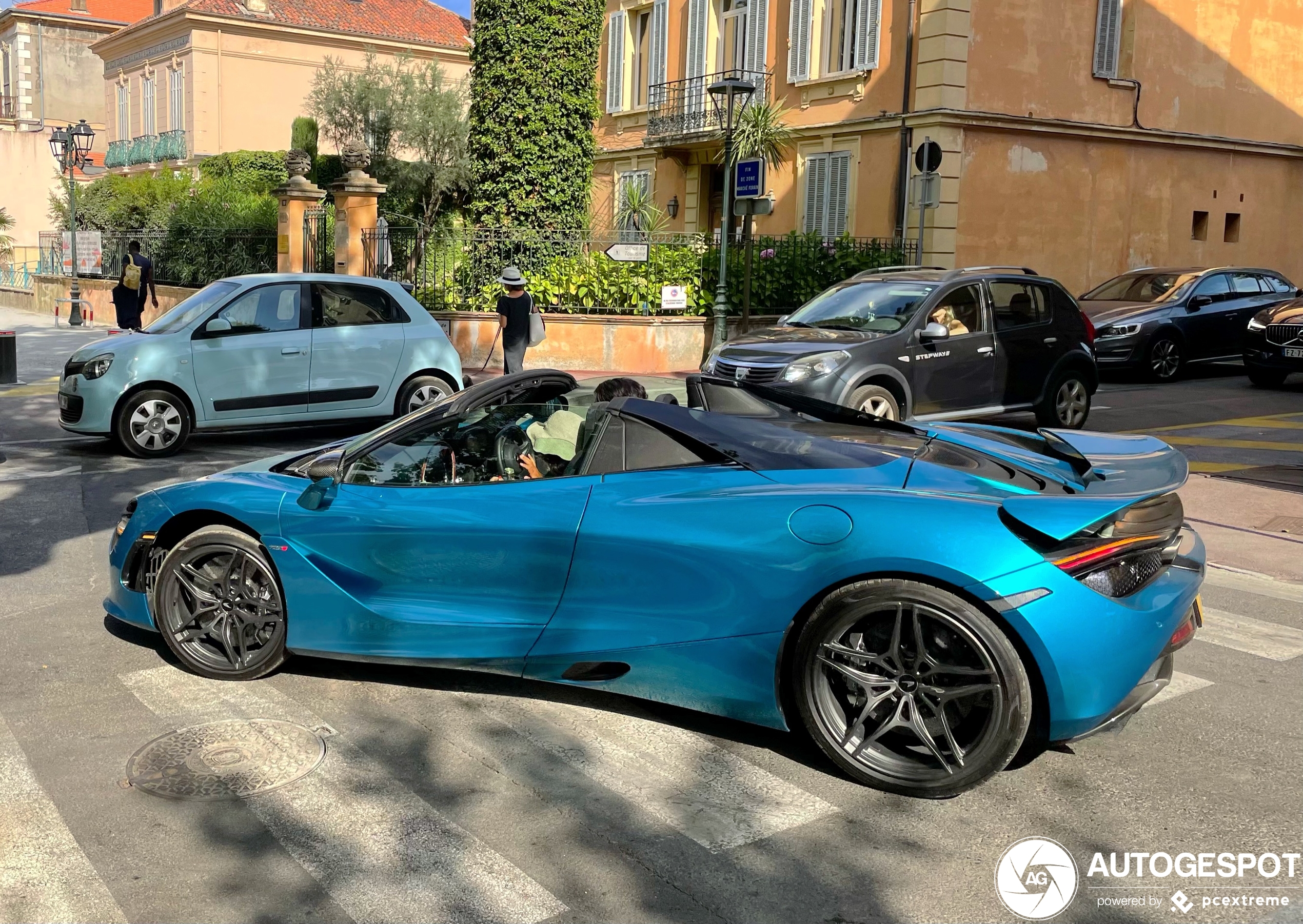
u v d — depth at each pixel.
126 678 4.61
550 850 3.22
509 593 4.15
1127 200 21.95
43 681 4.57
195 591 4.59
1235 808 3.51
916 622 3.51
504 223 18.28
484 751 3.90
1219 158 23.08
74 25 47.97
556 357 17.05
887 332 10.41
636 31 26.78
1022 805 3.53
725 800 3.54
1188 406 13.73
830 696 3.68
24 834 3.29
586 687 4.11
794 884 3.06
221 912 2.89
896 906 2.95
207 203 23.88
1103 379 16.81
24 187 40.91
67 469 9.31
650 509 3.95
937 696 3.51
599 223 23.16
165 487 4.85
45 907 2.92
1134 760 3.86
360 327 10.66
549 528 4.05
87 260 26.92
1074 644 3.40
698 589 3.83
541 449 4.41
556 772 3.74
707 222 25.19
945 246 19.83
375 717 4.20
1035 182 20.73
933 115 19.52
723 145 22.70
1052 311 11.59
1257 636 5.27
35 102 47.38
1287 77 23.77
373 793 3.57
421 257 17.48
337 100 27.09
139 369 9.64
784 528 3.71
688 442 4.09
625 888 3.03
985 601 3.43
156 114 41.59
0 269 36.66
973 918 2.90
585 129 18.52
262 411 10.18
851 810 3.49
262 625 4.54
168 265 24.11
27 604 5.67
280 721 4.16
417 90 27.38
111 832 3.31
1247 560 6.66
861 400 9.94
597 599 4.00
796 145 22.47
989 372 10.94
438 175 26.50
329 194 19.92
